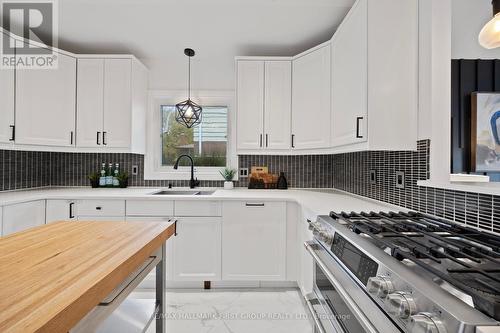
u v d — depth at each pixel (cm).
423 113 147
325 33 242
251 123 262
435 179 131
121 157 296
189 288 239
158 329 116
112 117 260
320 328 120
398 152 171
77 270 70
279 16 217
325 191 274
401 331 65
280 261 231
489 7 105
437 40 131
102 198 230
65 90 250
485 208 110
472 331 48
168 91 298
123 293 80
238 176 297
